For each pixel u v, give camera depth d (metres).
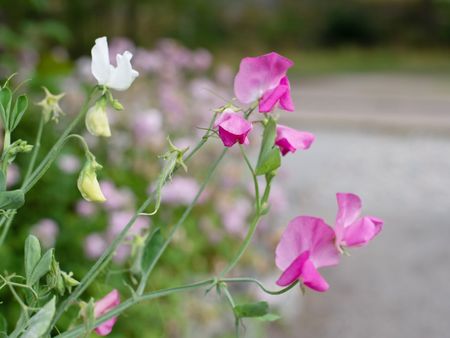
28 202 1.63
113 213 1.55
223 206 1.85
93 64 0.59
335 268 2.25
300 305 1.99
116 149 1.91
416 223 2.72
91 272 0.60
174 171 0.60
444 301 2.08
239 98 0.62
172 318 1.48
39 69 2.79
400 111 5.15
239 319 0.61
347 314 1.97
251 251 1.83
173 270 1.64
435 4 10.73
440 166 3.62
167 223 1.69
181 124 2.12
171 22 7.21
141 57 2.32
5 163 0.57
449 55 10.16
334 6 10.84
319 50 10.32
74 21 6.25
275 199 1.96
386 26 10.93
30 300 0.58
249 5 9.63
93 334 1.23
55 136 1.86
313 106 5.32
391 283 2.17
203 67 2.48
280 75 0.62
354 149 3.94
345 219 0.59
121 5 6.53
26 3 2.75
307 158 3.66
